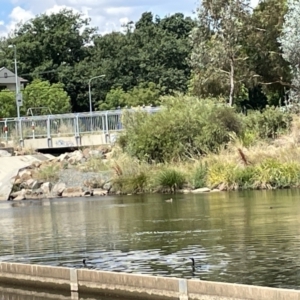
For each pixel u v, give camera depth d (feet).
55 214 68.74
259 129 105.60
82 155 109.50
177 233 49.78
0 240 50.93
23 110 231.30
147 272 35.96
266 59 164.76
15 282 37.19
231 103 153.17
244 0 157.58
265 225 51.06
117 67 278.87
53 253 43.57
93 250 43.91
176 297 31.01
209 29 156.15
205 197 77.36
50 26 309.01
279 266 35.91
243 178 84.99
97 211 69.21
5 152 120.06
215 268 36.17
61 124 130.41
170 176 87.86
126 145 104.88
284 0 157.89
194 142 99.40
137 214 64.13
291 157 88.12
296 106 117.80
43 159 116.37
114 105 242.37
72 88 279.49
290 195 73.31
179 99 109.60
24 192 93.20
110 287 33.30
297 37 132.16
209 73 156.56
